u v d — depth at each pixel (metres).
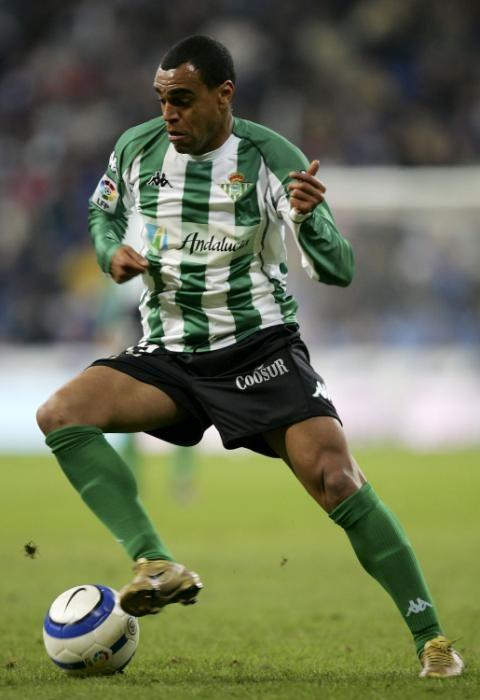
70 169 95.75
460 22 104.88
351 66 102.88
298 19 104.81
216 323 17.61
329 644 20.91
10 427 76.31
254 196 17.56
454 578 30.09
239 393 17.36
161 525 42.72
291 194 16.44
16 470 64.12
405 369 77.88
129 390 17.50
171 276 17.72
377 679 16.64
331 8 105.88
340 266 16.92
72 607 16.91
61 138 98.12
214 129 17.31
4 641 21.05
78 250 90.06
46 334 84.62
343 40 104.56
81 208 93.19
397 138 98.81
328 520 44.50
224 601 26.64
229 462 73.50
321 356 77.75
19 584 28.89
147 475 63.28
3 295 87.31
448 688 15.50
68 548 36.53
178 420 17.88
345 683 16.23
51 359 77.25
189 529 41.53
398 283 80.12
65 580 29.61
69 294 87.50
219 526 42.47
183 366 17.70
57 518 44.97
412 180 82.75
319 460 16.86
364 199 82.69
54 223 92.00
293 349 17.56
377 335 78.62
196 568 32.12
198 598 27.11
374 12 105.19
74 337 83.00
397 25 104.69
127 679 16.72
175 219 17.70
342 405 77.00
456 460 67.44
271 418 17.11
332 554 35.22
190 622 23.67
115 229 18.55
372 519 16.78
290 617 24.31
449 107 101.50
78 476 17.08
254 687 15.82
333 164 96.31
